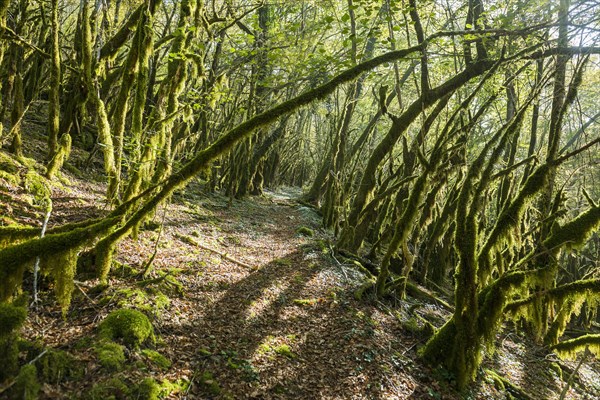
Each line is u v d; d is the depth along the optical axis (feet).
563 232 26.21
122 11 64.23
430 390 26.04
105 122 33.32
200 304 27.71
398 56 26.37
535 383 34.30
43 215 29.73
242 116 78.38
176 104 35.24
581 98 64.49
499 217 28.58
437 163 35.27
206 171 21.24
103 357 17.12
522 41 40.70
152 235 36.83
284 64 53.26
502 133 30.37
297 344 26.89
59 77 36.40
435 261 56.39
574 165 45.29
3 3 30.68
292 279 38.70
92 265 26.02
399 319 35.94
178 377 19.11
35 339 18.08
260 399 20.04
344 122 71.26
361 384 24.20
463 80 45.03
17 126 35.99
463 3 50.44
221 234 48.21
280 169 142.82
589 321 57.11
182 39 34.27
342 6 61.52
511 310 28.14
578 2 28.81
